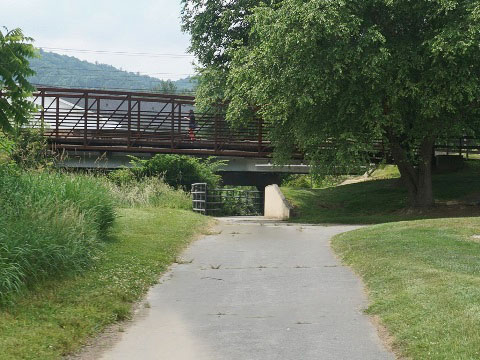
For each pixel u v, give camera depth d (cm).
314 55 2103
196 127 3506
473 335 649
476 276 949
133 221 1733
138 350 691
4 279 779
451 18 2067
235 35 3178
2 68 988
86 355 671
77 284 940
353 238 1489
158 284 1056
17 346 645
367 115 2164
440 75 2045
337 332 751
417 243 1309
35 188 1209
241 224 2141
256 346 702
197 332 764
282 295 961
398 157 2498
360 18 2119
